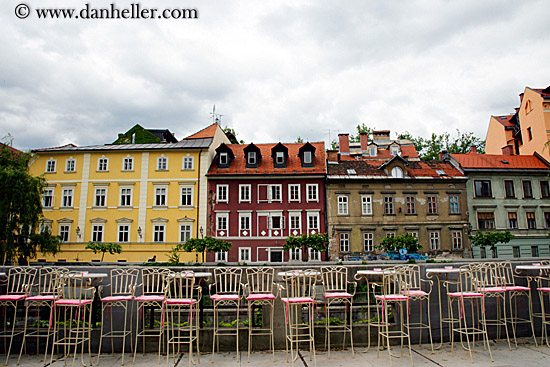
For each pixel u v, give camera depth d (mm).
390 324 8000
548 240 35062
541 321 9016
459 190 35094
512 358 7434
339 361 7332
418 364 7117
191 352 7309
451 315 8227
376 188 34625
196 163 35062
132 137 43312
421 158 59906
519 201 35531
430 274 8641
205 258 32750
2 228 23359
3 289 8555
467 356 7570
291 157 36875
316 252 33094
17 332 8062
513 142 44250
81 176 35406
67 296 8383
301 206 33969
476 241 31234
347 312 8602
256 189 34312
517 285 9078
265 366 7094
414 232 34062
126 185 35031
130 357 7797
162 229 34000
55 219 34812
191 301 7340
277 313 8172
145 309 8547
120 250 30297
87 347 8125
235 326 8500
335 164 37031
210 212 34000
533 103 40094
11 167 24547
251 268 8422
